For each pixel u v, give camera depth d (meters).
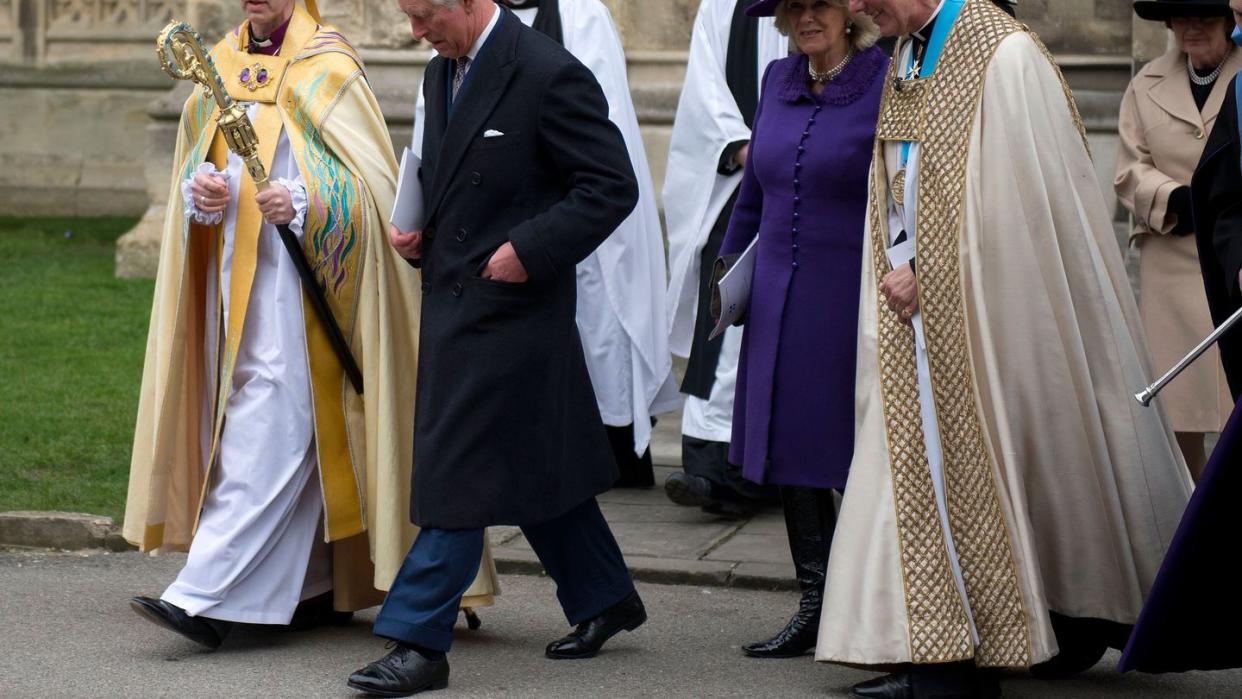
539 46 5.32
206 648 5.74
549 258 5.16
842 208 5.40
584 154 5.23
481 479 5.18
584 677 5.45
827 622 5.02
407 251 5.48
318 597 6.06
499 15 5.36
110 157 19.86
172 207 5.93
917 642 4.90
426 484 5.22
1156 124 6.97
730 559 6.84
